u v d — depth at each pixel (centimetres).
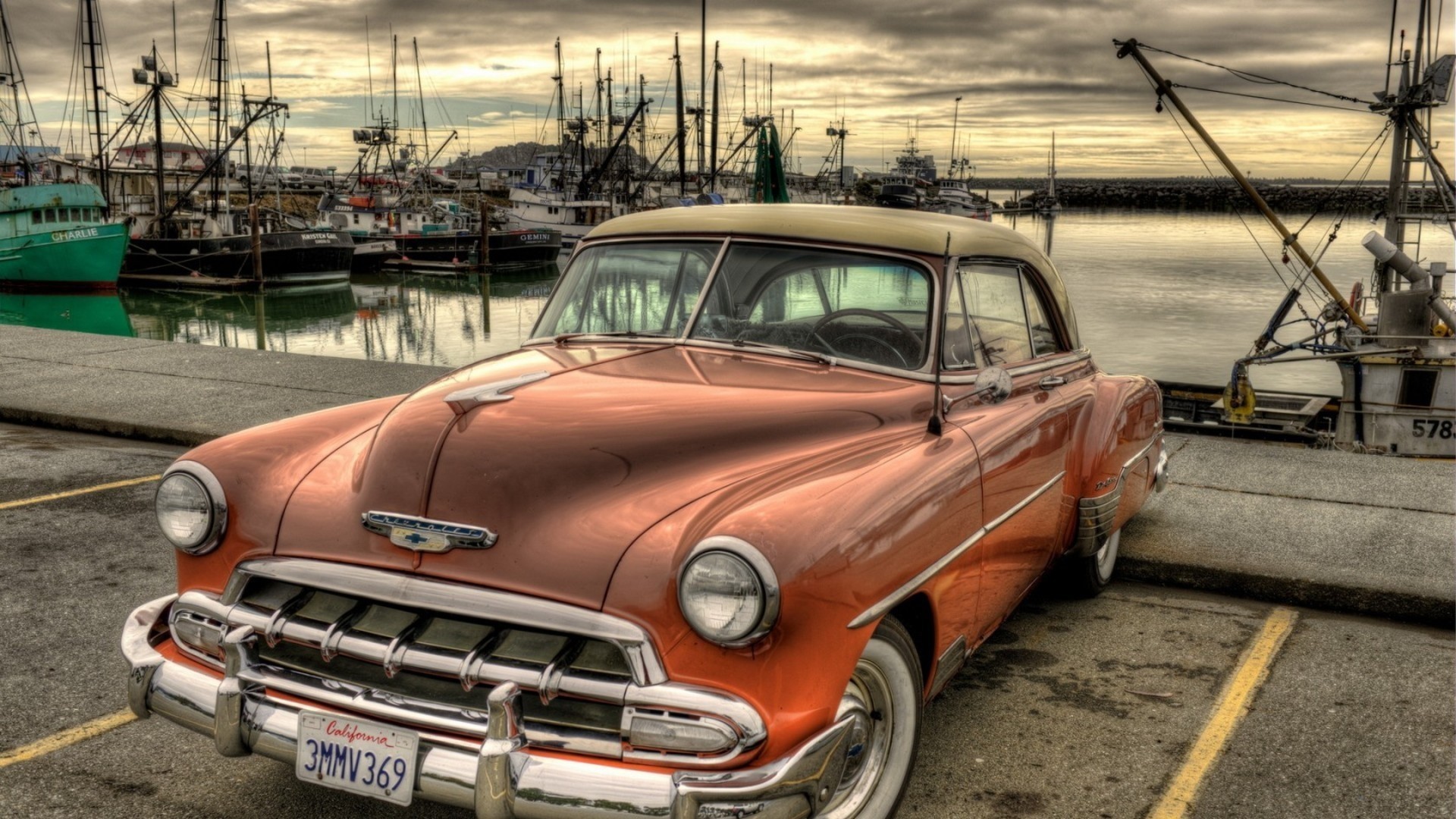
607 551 257
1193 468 721
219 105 5325
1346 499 645
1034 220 16350
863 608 266
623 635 246
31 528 583
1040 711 394
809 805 252
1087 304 4831
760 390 331
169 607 309
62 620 457
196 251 4634
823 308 368
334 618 275
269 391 910
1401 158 2055
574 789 240
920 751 363
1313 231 13600
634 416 302
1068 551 453
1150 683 419
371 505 280
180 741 364
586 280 407
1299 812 325
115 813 318
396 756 258
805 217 385
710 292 378
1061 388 443
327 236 4928
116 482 680
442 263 5756
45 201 4144
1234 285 5838
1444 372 1573
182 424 791
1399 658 446
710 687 247
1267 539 567
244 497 297
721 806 237
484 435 290
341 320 4166
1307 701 404
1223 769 351
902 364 357
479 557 264
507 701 246
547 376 338
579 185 6712
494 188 11706
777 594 241
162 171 5025
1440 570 516
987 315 396
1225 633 474
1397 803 329
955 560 315
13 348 1128
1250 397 1662
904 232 372
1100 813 325
